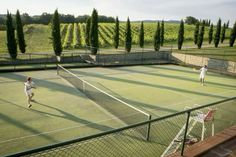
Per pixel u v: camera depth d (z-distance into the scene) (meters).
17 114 12.41
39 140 9.59
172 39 74.62
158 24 41.59
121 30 76.62
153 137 9.92
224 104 15.15
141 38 44.06
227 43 68.56
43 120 11.73
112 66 29.73
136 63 32.25
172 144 8.42
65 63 29.89
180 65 33.31
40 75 22.75
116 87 19.47
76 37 58.97
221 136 6.20
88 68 27.81
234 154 5.47
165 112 13.85
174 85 21.20
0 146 8.95
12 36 29.11
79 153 8.21
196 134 10.23
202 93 18.84
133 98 16.55
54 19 31.48
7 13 28.62
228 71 28.62
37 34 61.44
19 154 2.91
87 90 17.41
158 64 33.62
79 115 12.62
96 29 32.94
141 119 12.21
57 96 15.98
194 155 5.29
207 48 50.69
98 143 9.10
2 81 19.73
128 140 9.57
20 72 23.78
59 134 10.23
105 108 13.88
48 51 41.72
